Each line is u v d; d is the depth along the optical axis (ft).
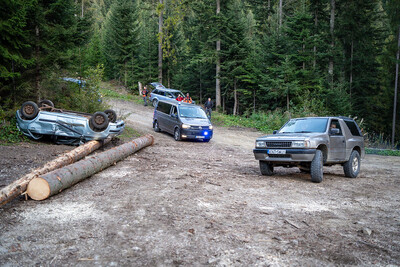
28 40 41.65
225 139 57.21
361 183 25.04
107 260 10.05
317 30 99.25
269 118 78.18
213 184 21.68
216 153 40.40
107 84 138.31
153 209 15.57
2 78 40.60
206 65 116.88
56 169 20.65
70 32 45.75
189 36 137.39
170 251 10.79
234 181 23.06
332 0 98.22
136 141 35.40
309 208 16.63
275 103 92.43
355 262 10.23
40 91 42.93
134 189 19.61
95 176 23.17
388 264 10.13
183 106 52.95
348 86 105.19
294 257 10.52
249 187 21.24
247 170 28.86
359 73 107.55
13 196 15.92
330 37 96.84
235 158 37.14
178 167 28.09
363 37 103.60
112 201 16.87
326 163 25.54
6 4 35.73
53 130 34.73
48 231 12.43
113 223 13.47
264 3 127.75
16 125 36.19
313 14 103.04
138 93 128.77
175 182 21.83
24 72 42.39
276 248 11.22
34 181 16.75
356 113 103.91
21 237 11.77
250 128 75.10
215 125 75.41
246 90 97.86
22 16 37.40
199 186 20.90
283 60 92.58
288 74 82.64
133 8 130.72
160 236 12.12
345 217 15.25
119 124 40.70
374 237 12.57
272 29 113.09
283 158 23.65
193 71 124.16
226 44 98.48
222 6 104.06
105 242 11.46
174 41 128.77
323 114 79.82
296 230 13.17
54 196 17.63
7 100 39.55
